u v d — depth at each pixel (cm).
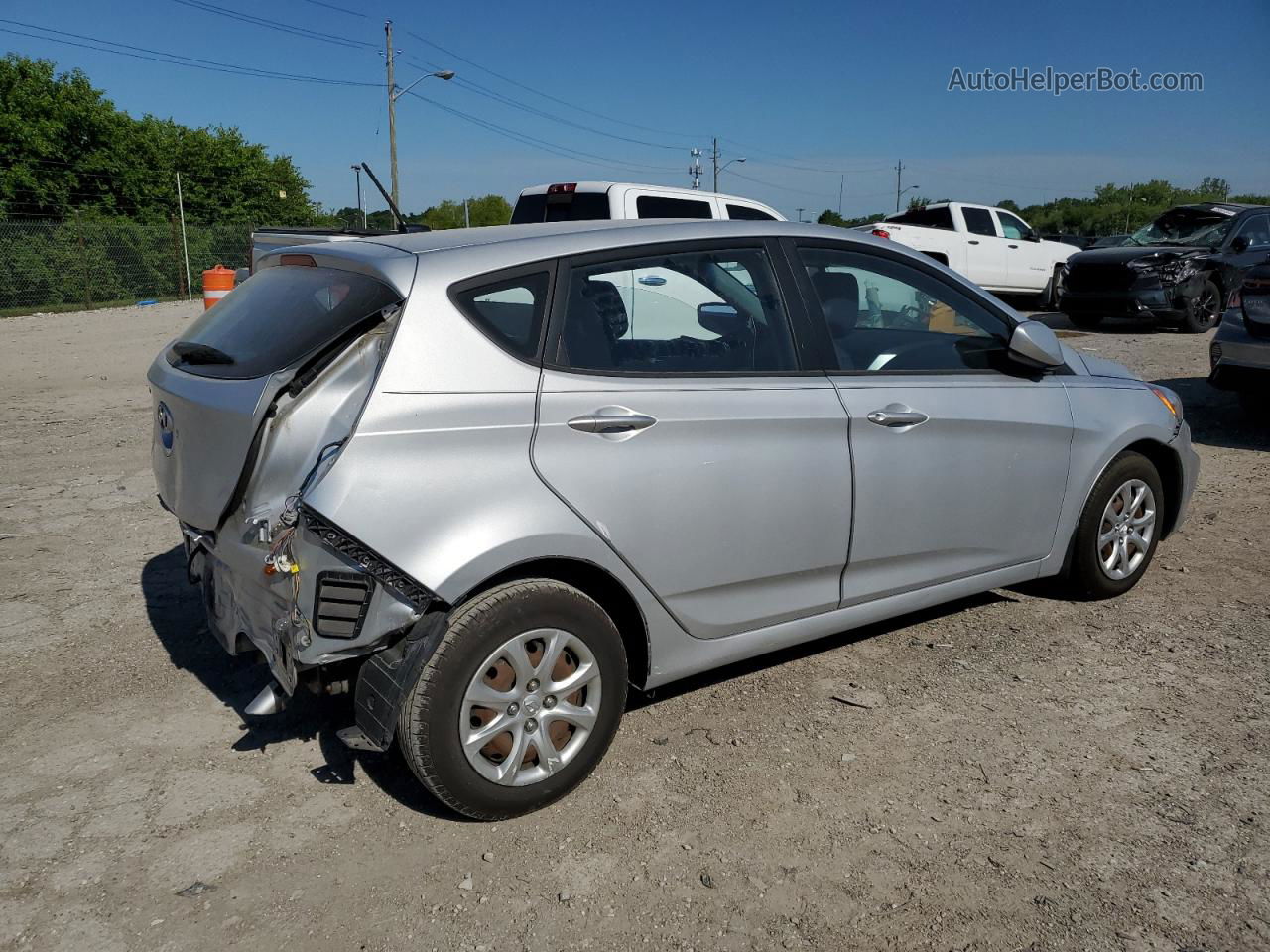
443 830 300
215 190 4106
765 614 353
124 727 362
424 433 279
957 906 263
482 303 300
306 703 380
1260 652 408
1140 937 250
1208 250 1405
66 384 1171
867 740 346
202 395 300
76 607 471
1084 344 1274
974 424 391
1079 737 345
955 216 1622
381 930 258
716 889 272
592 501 303
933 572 396
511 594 290
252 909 266
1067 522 436
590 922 260
